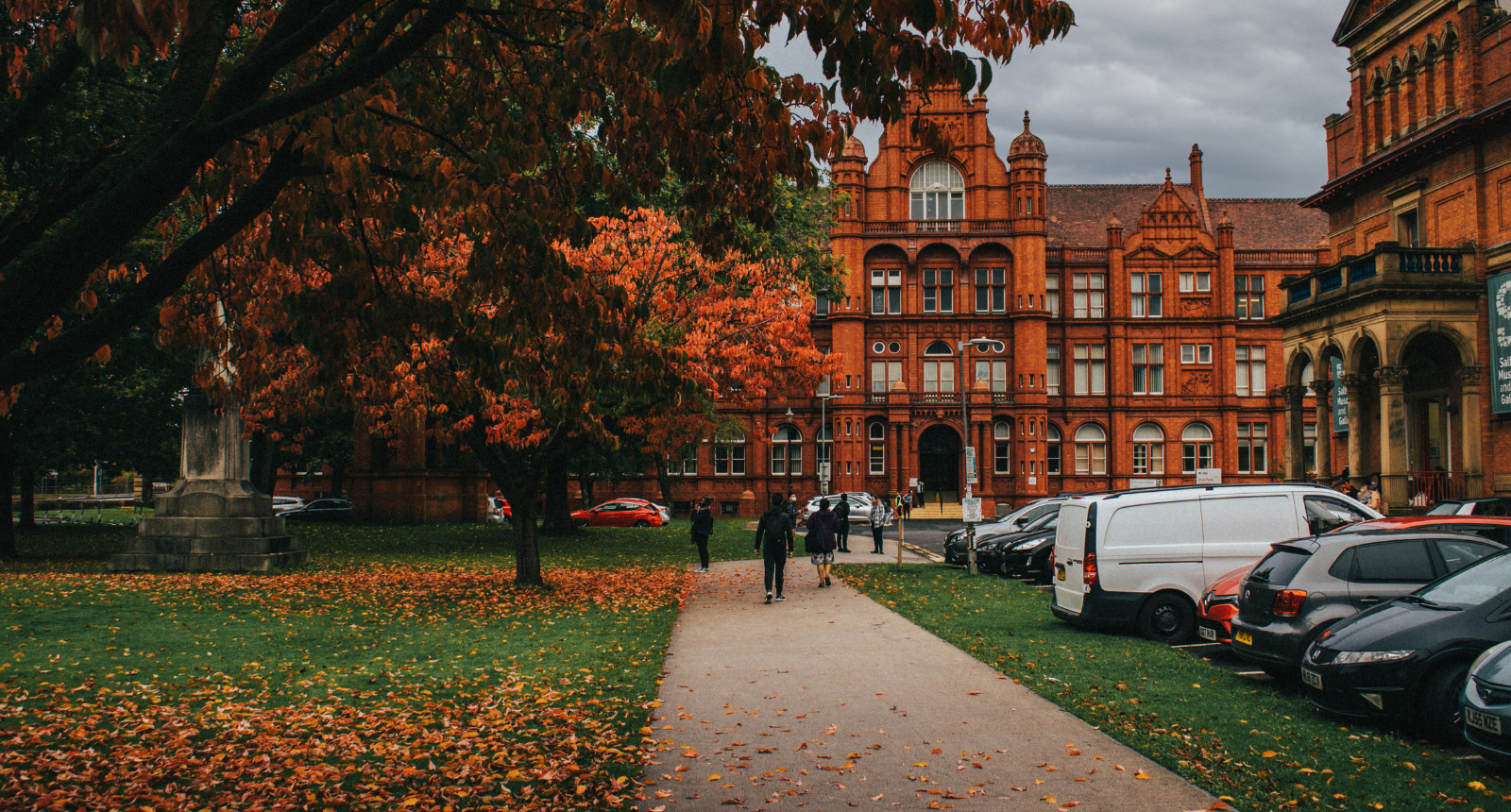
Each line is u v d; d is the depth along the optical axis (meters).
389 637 12.18
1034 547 19.45
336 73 4.89
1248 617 9.54
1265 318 56.94
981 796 5.93
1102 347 56.84
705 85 6.13
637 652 11.12
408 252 7.51
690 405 18.31
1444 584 8.07
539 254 6.80
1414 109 27.27
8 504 24.23
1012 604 15.63
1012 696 8.69
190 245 5.17
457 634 12.48
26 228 5.05
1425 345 26.72
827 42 5.14
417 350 11.35
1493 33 24.56
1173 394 56.06
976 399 52.97
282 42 4.74
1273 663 9.02
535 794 5.96
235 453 20.92
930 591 17.67
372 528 38.09
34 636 11.90
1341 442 30.55
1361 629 7.76
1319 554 9.24
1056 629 12.92
